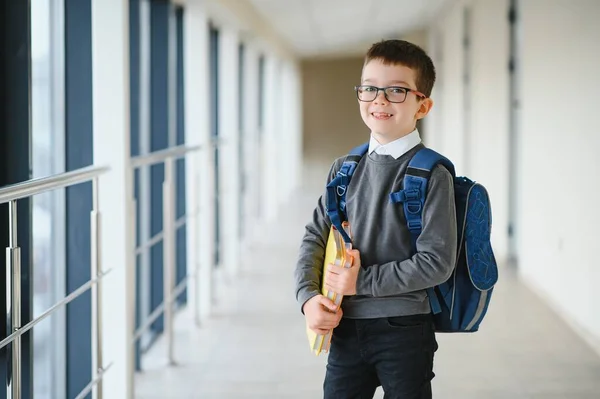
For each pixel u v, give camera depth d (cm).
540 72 498
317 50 1289
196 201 418
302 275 161
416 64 153
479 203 154
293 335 395
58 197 289
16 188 173
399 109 152
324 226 168
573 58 418
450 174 152
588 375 326
